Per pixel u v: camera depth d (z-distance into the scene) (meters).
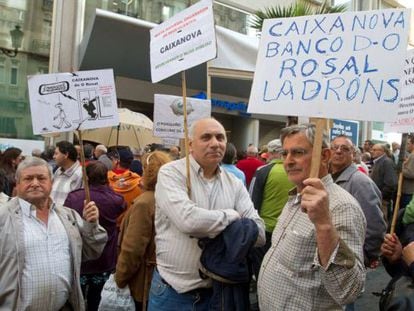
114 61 11.49
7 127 10.74
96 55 11.14
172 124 5.13
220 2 13.50
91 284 4.09
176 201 2.47
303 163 2.19
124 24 10.64
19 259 2.69
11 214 2.77
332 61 2.00
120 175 5.09
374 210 3.70
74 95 3.42
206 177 2.70
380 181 7.79
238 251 2.37
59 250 2.85
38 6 10.98
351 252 1.86
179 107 5.11
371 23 1.94
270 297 2.20
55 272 2.79
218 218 2.40
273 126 17.06
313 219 1.81
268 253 2.35
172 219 2.46
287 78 2.09
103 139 9.50
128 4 11.83
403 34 1.86
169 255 2.58
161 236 2.65
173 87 13.19
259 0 14.52
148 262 3.25
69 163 5.18
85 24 11.41
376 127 17.97
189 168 2.61
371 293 5.66
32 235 2.76
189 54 2.95
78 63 11.26
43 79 3.38
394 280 2.42
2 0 10.55
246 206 2.74
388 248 2.85
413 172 7.34
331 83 1.98
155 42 3.21
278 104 2.09
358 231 2.04
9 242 2.70
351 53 1.96
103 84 3.47
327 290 1.92
